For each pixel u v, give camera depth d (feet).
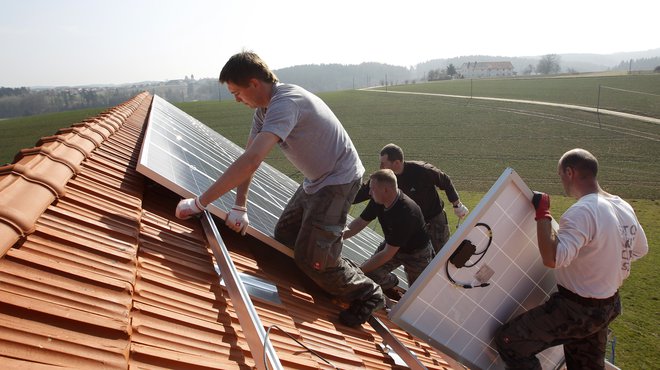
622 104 213.46
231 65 10.86
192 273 10.00
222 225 13.76
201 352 7.57
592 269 11.93
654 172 119.55
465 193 104.17
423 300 12.62
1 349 5.17
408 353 12.72
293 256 12.84
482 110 213.25
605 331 12.98
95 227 9.20
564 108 209.36
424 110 221.05
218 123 195.93
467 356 13.75
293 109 10.70
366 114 218.79
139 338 6.95
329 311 13.38
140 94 57.72
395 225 15.40
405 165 23.79
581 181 12.54
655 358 38.75
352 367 10.73
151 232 10.64
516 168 125.49
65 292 6.74
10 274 6.43
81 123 17.35
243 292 8.92
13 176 8.66
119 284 7.69
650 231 76.84
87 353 5.88
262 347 7.63
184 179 12.86
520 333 12.79
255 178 24.66
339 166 11.79
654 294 51.34
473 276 12.91
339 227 11.99
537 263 13.69
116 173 12.92
